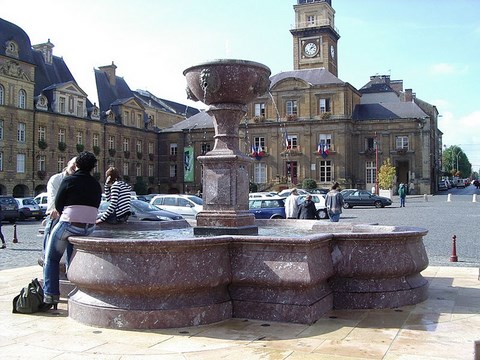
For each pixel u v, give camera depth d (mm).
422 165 67500
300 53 82438
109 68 73062
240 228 8938
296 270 6773
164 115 84625
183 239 6625
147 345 5898
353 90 70938
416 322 6898
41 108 58906
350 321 6957
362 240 7652
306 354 5543
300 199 31938
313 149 69188
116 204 10953
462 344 5918
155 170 77938
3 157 54344
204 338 6164
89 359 5410
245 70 8898
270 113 71375
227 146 9320
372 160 69812
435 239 19734
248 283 7047
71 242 7090
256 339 6117
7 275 11297
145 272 6508
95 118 66500
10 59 55031
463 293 8938
